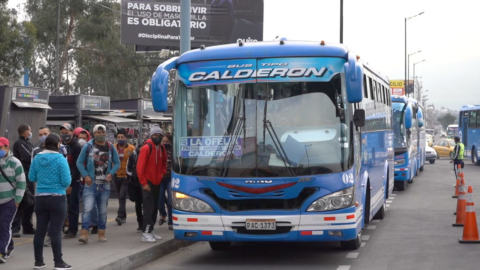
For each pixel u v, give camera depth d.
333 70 9.74
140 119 22.31
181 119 9.94
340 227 9.41
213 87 9.86
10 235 9.34
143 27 31.34
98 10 44.12
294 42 10.06
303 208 9.38
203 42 32.00
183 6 15.14
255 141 9.55
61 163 8.77
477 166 42.94
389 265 9.96
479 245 11.77
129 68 46.12
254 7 32.25
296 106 9.65
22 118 16.39
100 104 21.69
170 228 13.05
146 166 11.48
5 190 9.20
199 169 9.67
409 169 24.42
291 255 11.09
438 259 10.38
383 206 15.75
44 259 9.69
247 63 9.83
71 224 11.87
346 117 9.64
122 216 13.99
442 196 22.16
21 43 37.44
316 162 9.47
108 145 11.41
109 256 9.86
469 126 45.34
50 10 44.56
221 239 9.56
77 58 46.34
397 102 24.05
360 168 10.87
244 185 9.41
